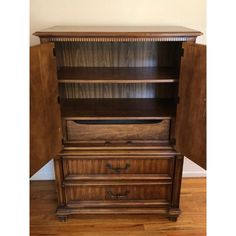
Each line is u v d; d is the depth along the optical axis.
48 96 1.43
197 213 1.94
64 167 1.76
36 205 2.03
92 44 1.90
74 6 1.92
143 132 1.73
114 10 1.93
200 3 1.93
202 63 1.33
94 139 1.74
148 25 1.96
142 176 1.78
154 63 1.95
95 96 2.03
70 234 1.77
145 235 1.76
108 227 1.82
